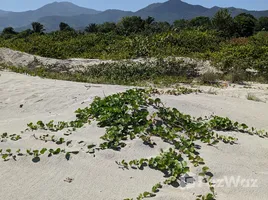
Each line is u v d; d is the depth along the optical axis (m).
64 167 3.85
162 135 4.74
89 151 4.22
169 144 4.59
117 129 4.80
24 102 6.93
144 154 4.28
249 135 5.34
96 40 21.17
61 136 4.70
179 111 5.98
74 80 10.31
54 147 4.34
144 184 3.63
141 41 17.88
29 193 3.37
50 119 5.64
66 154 4.07
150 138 4.68
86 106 6.32
